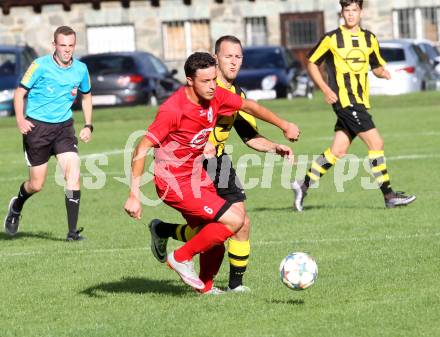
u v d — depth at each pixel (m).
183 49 117.00
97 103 83.88
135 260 25.08
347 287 20.80
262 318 18.47
